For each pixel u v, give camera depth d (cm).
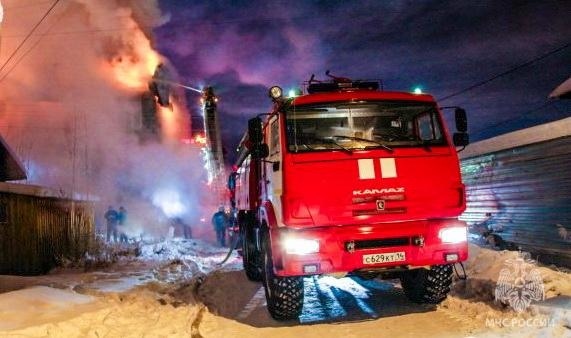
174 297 908
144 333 635
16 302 711
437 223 650
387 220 640
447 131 688
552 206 917
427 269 721
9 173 1366
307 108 679
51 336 582
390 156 651
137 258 1625
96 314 679
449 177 660
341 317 716
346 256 620
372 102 695
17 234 1247
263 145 705
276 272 643
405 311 723
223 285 1031
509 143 1014
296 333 641
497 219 1111
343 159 641
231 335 645
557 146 897
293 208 622
